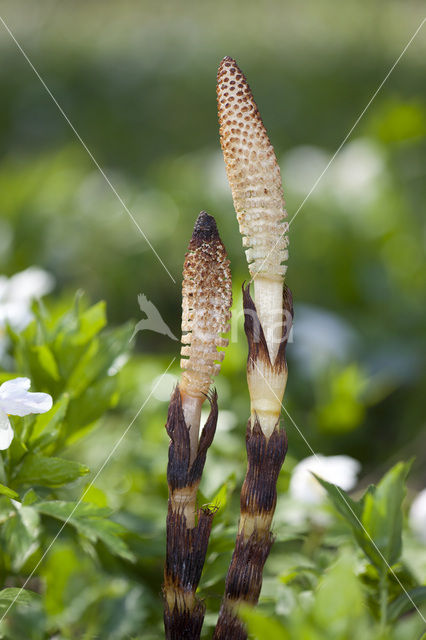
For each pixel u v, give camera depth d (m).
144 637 0.64
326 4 3.50
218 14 3.78
